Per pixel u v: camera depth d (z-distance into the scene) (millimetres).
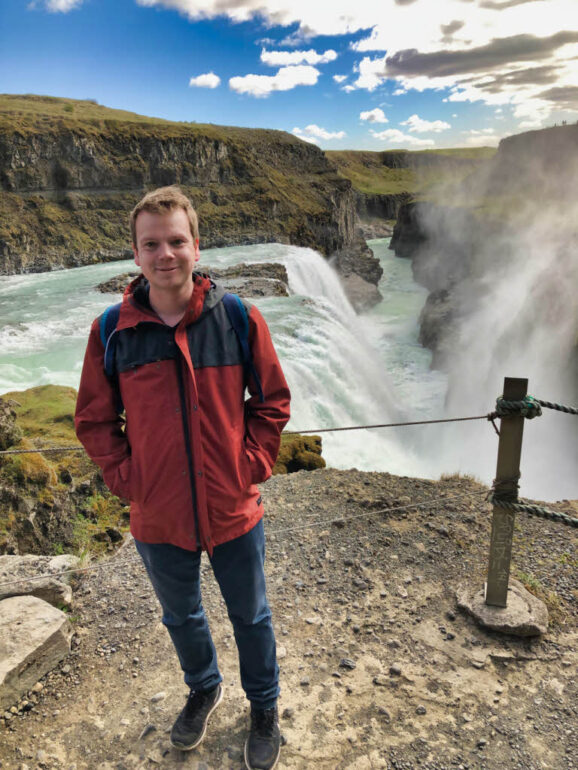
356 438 21453
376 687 2396
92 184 77250
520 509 2541
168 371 1610
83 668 2570
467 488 4441
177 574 1819
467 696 2328
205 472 1666
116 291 42781
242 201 88625
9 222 67562
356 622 2814
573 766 1992
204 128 103062
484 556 3359
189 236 1562
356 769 2016
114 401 1755
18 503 5301
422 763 2031
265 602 1981
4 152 70188
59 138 74250
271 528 3867
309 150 112500
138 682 2471
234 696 2354
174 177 84188
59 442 8477
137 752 2121
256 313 1709
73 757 2111
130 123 84312
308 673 2492
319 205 96688
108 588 3162
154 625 2832
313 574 3260
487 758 2041
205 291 1649
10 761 2092
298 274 52625
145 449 1653
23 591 2855
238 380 1691
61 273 58969
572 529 3617
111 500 6527
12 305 37312
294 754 2084
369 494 4309
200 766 2047
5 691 2305
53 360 22781
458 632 2703
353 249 86625
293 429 18875
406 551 3443
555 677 2412
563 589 2996
